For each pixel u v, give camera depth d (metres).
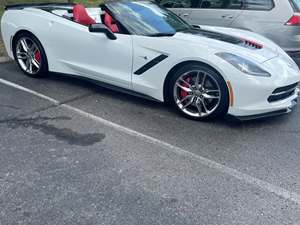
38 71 5.02
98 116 4.02
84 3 10.34
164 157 3.22
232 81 3.66
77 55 4.59
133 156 3.21
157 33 4.28
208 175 2.97
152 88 4.14
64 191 2.67
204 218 2.46
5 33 5.19
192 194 2.71
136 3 4.74
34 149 3.24
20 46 5.11
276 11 5.96
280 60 4.05
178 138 3.61
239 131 3.82
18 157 3.10
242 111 3.74
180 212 2.50
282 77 3.79
